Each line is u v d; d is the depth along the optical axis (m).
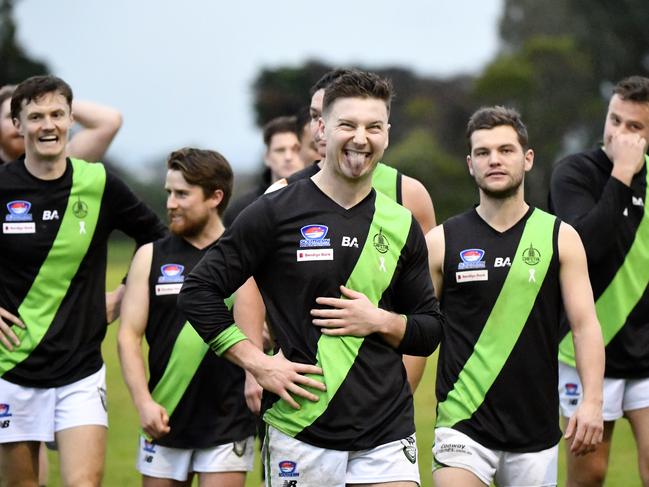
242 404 15.93
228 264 12.31
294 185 12.66
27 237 16.05
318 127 14.88
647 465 17.09
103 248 16.70
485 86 128.00
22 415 15.95
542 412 14.73
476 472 14.50
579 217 16.94
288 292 12.38
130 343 16.12
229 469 15.80
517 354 14.68
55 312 16.09
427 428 27.64
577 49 128.75
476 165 14.95
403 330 12.37
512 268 14.82
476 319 14.90
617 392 17.23
